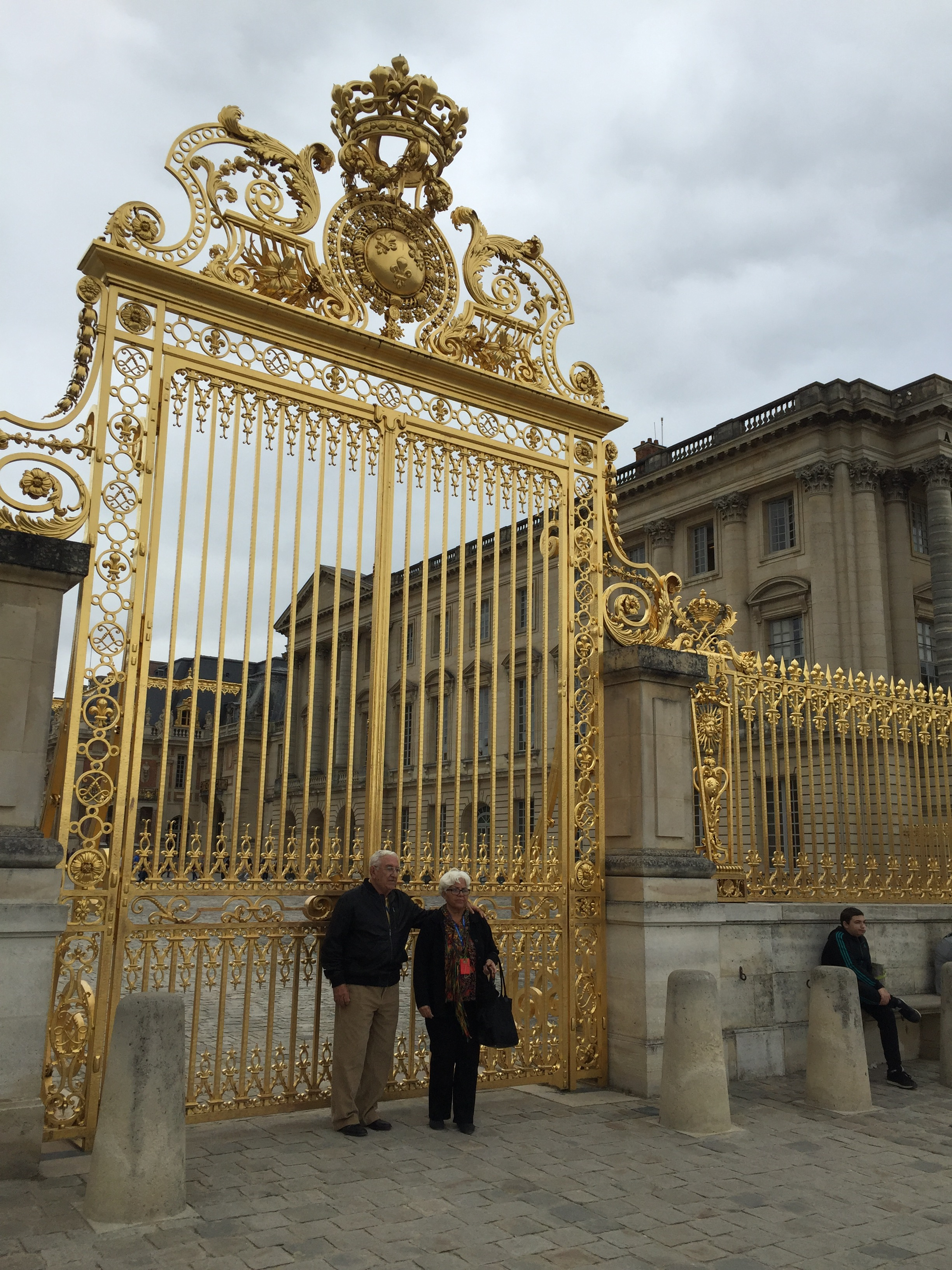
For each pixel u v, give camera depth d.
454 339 8.59
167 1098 5.21
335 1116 6.78
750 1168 6.36
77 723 6.38
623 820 8.75
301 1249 4.75
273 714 15.07
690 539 38.66
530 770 8.48
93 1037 6.18
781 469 35.34
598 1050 8.48
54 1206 5.20
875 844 12.03
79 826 6.31
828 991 8.30
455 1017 7.08
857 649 32.84
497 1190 5.73
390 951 6.99
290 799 14.28
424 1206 5.41
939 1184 6.21
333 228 7.99
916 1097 8.73
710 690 9.68
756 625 35.44
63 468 6.57
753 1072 9.14
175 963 6.54
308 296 7.90
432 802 14.46
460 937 7.23
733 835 12.52
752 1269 4.78
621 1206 5.55
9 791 5.88
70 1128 6.07
